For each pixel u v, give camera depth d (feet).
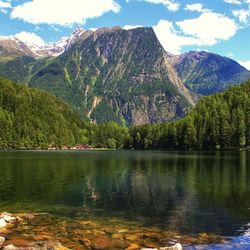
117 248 82.02
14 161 388.37
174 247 77.46
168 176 231.30
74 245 83.71
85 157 497.46
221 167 294.87
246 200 144.15
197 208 129.08
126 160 414.00
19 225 101.81
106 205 135.23
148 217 114.62
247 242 87.30
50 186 187.11
